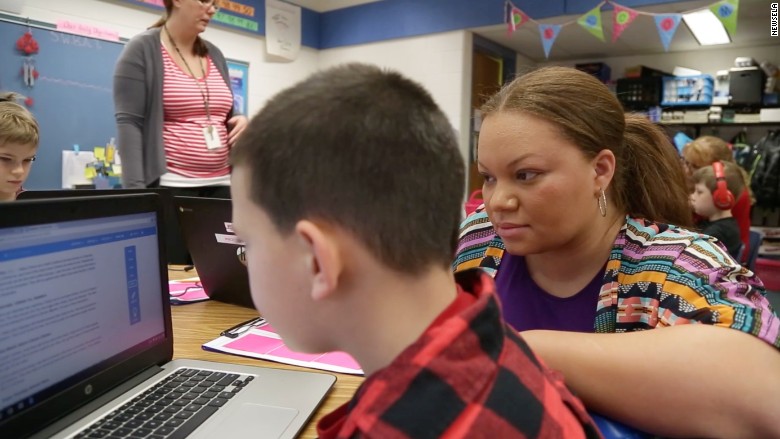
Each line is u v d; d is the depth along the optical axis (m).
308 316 0.49
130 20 3.75
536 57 5.69
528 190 0.83
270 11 4.71
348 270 0.46
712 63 5.27
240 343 1.01
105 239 0.78
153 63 2.11
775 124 4.88
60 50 3.42
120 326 0.79
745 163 4.91
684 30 4.43
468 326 0.43
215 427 0.67
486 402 0.41
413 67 4.80
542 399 0.45
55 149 3.44
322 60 5.30
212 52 2.38
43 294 0.67
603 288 0.91
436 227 0.47
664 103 5.05
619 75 5.66
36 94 3.33
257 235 0.49
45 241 0.68
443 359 0.41
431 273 0.47
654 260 0.87
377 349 0.47
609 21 4.17
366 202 0.44
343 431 0.42
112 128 3.72
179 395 0.75
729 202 2.63
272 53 4.76
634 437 0.63
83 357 0.72
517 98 0.84
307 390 0.78
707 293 0.77
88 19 3.53
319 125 0.45
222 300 1.33
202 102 2.24
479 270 0.55
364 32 5.01
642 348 0.65
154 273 0.88
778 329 0.67
